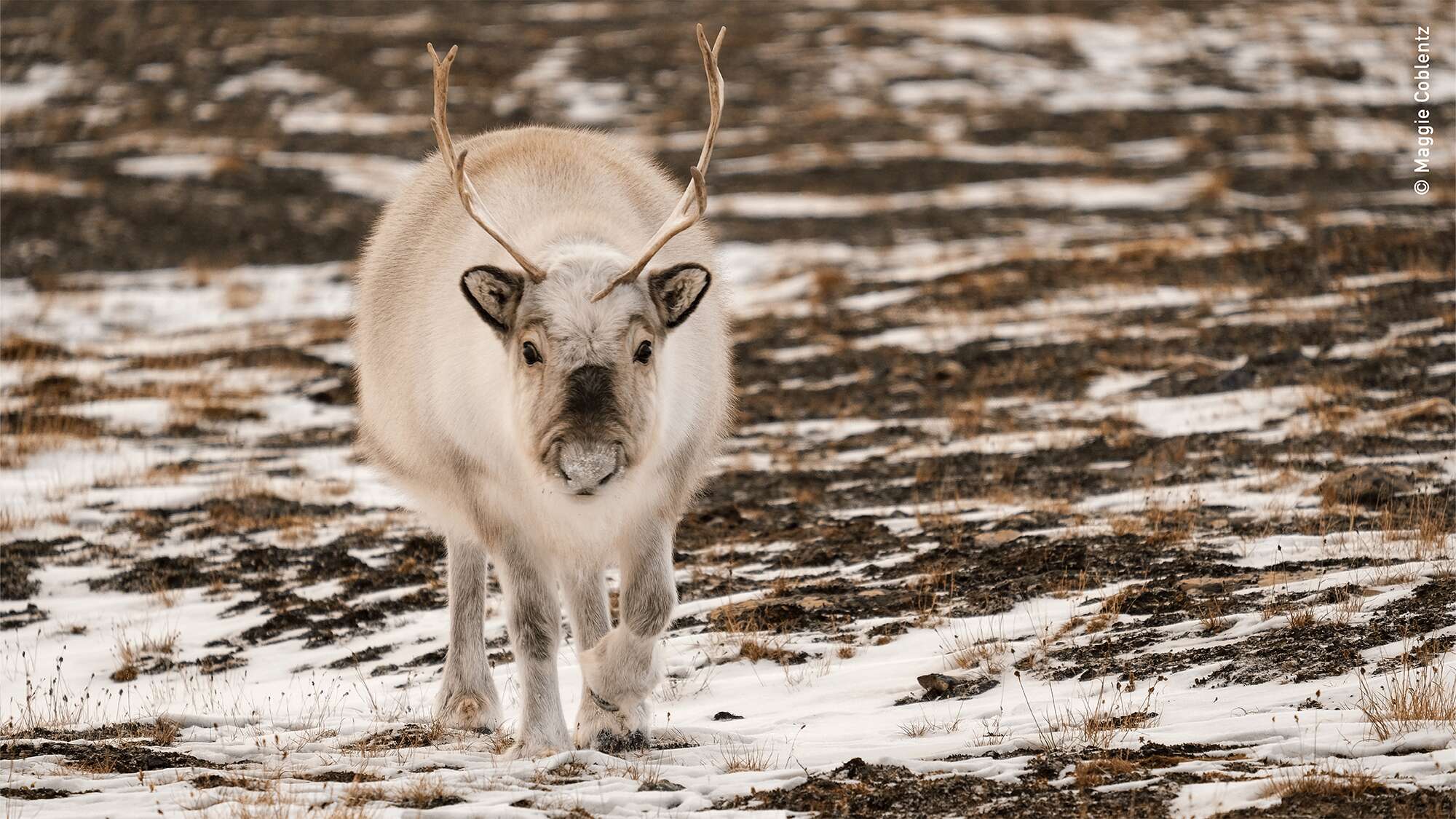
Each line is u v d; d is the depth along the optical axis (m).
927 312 46.72
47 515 28.69
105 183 68.88
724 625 19.98
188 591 24.45
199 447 35.09
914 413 35.09
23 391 40.25
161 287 56.28
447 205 15.59
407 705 17.38
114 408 38.62
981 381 37.31
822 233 62.19
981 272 51.62
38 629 22.70
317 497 30.05
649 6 108.25
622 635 14.08
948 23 99.38
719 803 12.09
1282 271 46.16
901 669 17.33
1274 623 16.45
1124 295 45.75
